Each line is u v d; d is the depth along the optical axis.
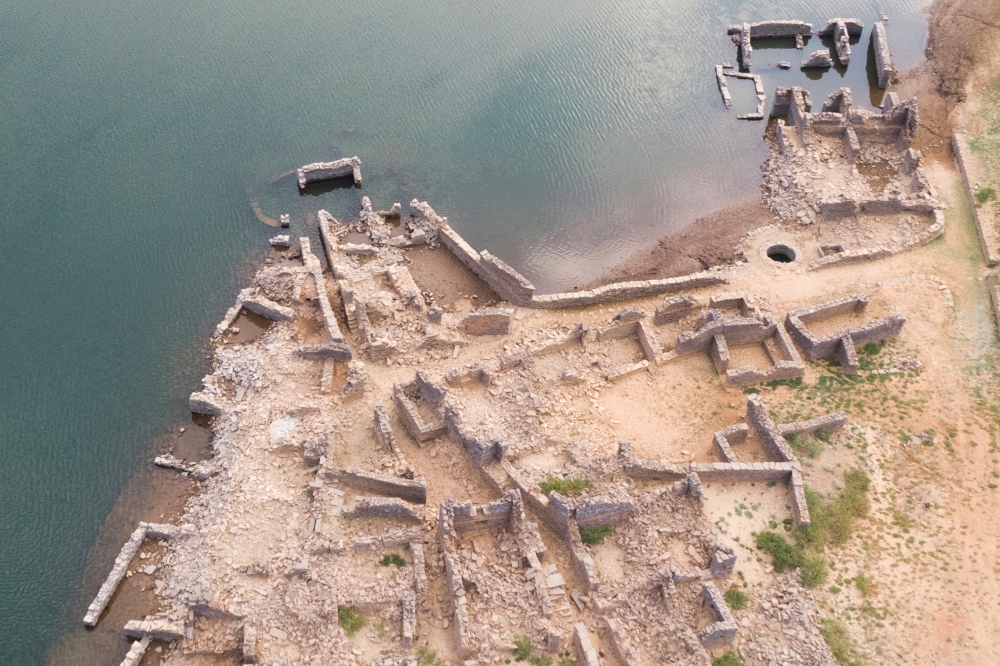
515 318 67.06
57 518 55.62
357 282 68.19
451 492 53.78
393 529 50.44
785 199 78.19
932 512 52.19
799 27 98.50
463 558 49.06
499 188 80.50
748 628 46.59
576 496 51.19
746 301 65.62
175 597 50.12
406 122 86.50
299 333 65.38
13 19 95.44
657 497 51.12
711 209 79.00
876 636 46.38
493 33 97.81
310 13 99.12
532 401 57.44
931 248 71.25
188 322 67.69
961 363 61.72
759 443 56.31
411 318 65.44
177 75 89.81
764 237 74.88
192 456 58.91
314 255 72.56
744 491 53.03
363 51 94.31
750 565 49.44
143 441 59.84
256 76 90.31
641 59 95.38
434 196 79.44
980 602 47.81
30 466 58.34
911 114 79.06
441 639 46.28
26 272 70.62
